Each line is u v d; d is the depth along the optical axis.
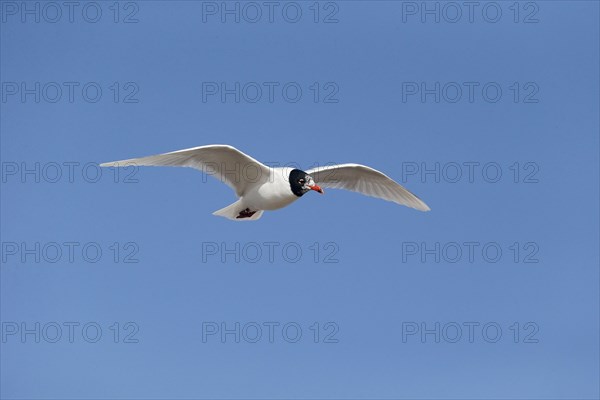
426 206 13.13
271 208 12.01
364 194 13.37
